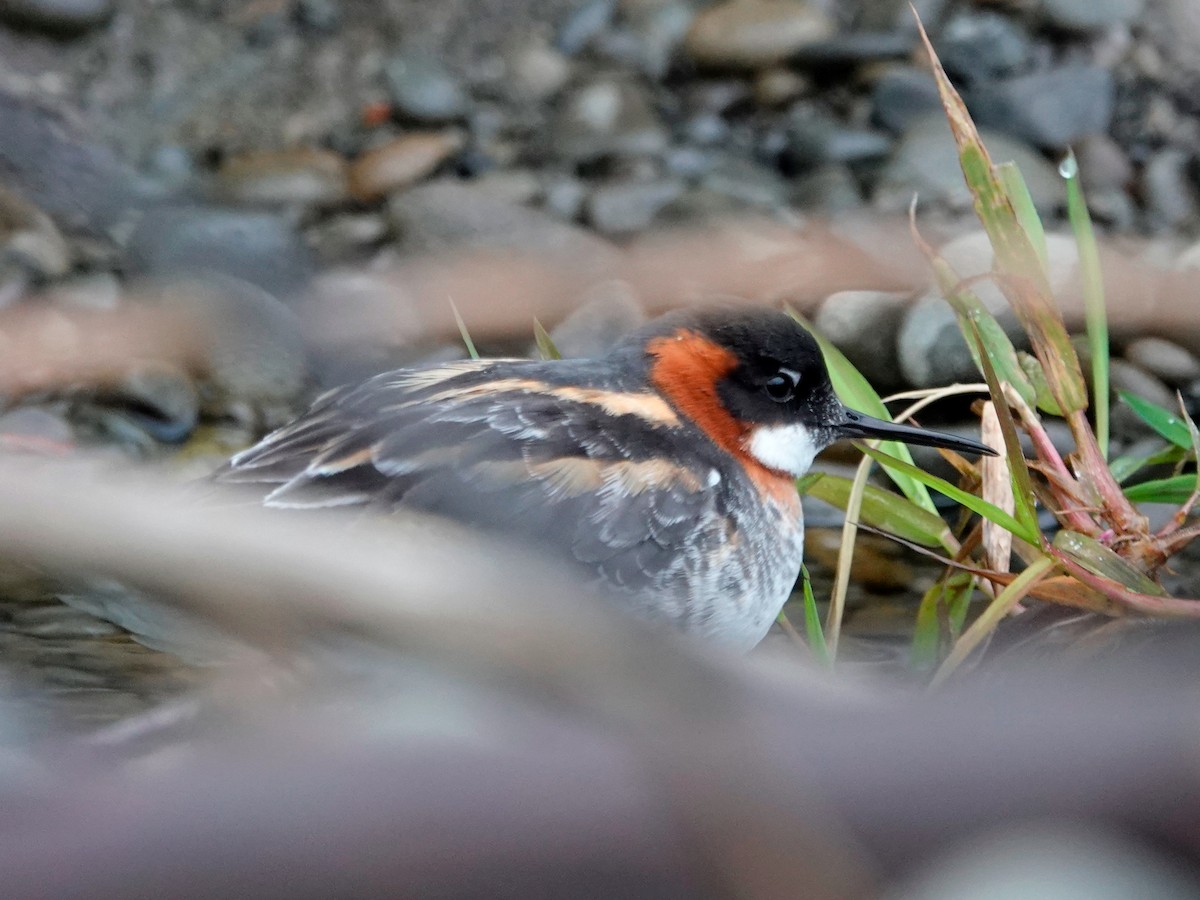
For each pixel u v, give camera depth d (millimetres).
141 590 1106
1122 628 7113
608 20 15734
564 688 1084
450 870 1030
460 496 7168
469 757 1107
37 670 6359
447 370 7875
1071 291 10828
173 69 14773
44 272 11828
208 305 11492
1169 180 13750
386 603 1093
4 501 1097
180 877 1008
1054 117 14156
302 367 11438
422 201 12844
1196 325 10727
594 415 7578
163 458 10461
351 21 15578
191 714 5703
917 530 8203
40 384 10828
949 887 1056
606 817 1047
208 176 13703
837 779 1094
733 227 12422
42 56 14445
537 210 13352
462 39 15469
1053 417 9984
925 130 13953
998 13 15328
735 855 1018
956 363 10641
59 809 1052
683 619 7508
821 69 15000
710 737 1066
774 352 7895
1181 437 8945
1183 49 14828
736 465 7863
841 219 12727
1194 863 1082
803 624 8508
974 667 7270
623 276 11727
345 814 1053
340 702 2100
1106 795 1100
